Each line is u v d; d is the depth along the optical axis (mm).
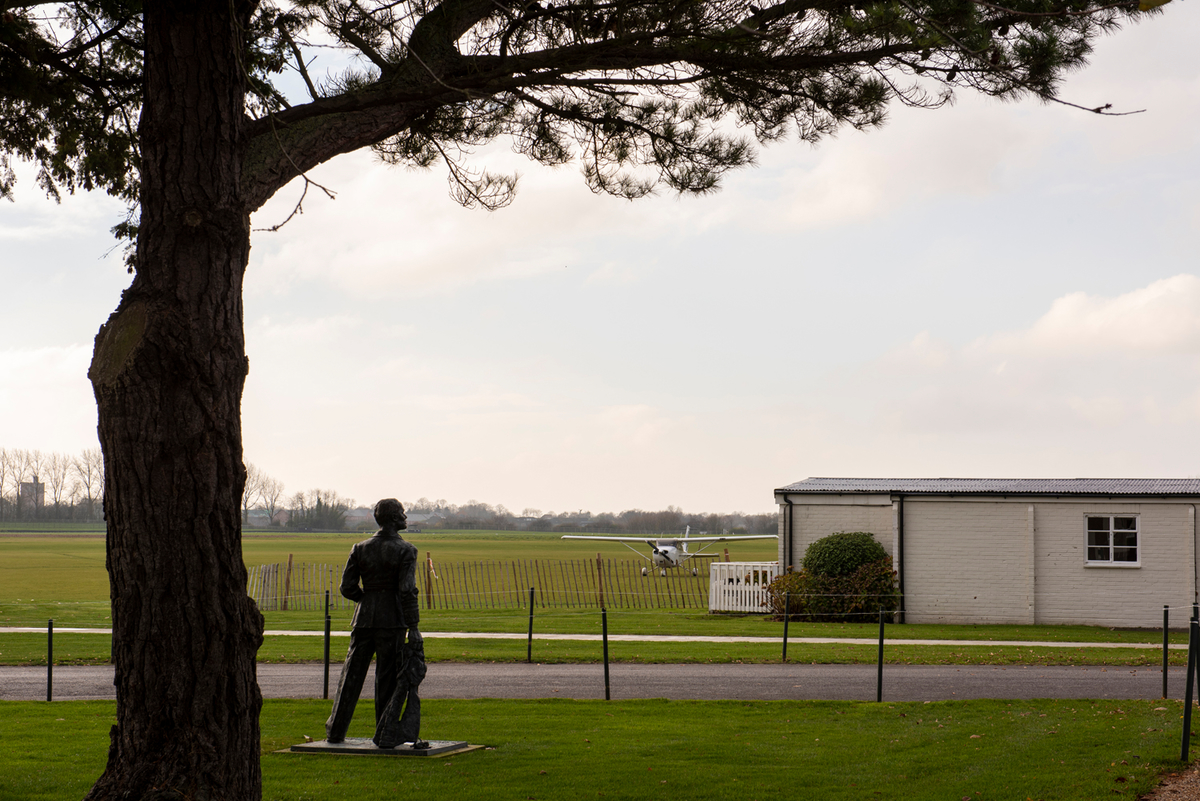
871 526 29078
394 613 11055
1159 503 26688
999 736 11609
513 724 12445
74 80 9844
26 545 105500
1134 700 14414
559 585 45625
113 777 6500
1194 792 8977
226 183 6918
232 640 6660
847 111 8383
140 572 6516
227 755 6562
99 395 6578
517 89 8172
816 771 9828
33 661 19484
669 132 9094
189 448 6555
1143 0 5246
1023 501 27562
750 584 30531
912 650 20906
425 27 7566
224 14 6961
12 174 11445
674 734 11812
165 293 6652
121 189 11305
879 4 7090
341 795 8820
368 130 8047
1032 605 27266
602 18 7605
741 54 7660
